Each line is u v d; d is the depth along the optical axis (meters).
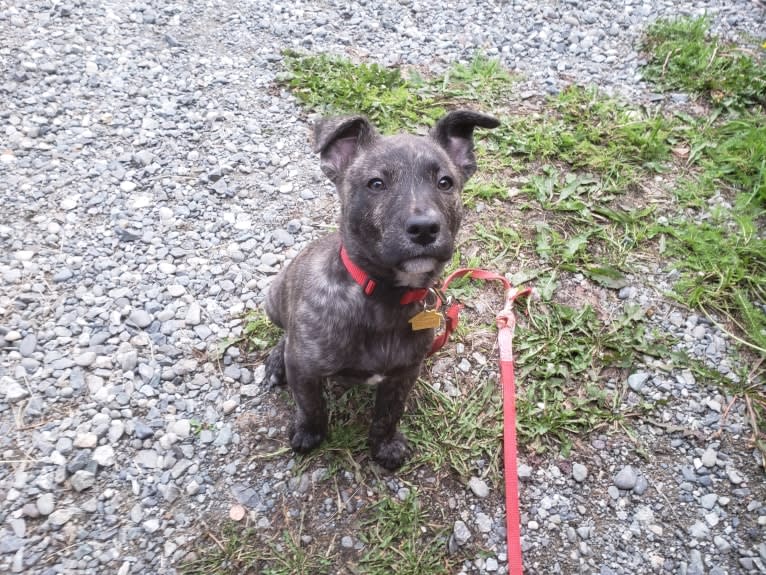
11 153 0.89
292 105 1.02
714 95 1.05
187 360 0.69
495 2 1.30
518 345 0.72
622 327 0.74
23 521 0.56
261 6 1.24
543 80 1.10
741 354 0.73
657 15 1.27
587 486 0.62
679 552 0.58
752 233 0.83
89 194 0.85
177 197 0.86
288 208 0.86
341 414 0.67
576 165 0.93
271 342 0.71
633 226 0.85
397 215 0.49
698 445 0.65
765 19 1.27
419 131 0.97
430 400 0.68
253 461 0.62
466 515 0.60
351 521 0.59
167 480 0.60
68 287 0.75
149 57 1.08
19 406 0.64
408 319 0.55
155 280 0.76
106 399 0.65
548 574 0.56
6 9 1.13
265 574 0.55
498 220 0.86
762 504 0.60
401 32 1.21
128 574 0.54
